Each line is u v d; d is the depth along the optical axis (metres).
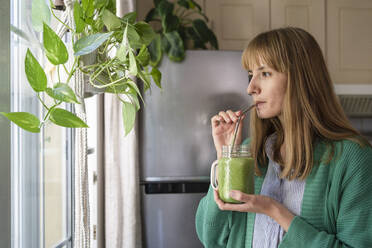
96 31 0.60
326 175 0.90
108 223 1.69
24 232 0.79
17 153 0.75
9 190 0.57
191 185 1.96
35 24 0.54
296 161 0.92
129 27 0.62
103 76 0.63
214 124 1.04
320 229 0.88
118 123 1.69
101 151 1.70
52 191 1.01
